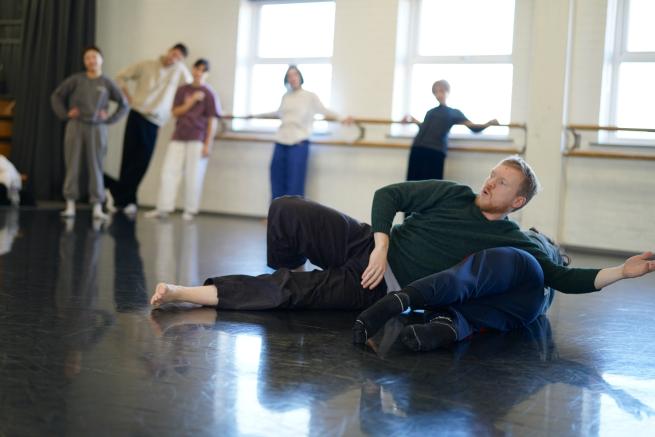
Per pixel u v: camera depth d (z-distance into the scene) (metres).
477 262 1.99
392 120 6.00
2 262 3.15
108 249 3.81
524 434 1.31
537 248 2.15
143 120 6.41
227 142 6.85
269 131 6.66
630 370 1.82
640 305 2.90
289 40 6.73
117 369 1.59
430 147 5.52
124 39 7.26
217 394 1.45
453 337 1.95
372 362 1.76
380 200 2.18
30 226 4.79
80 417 1.28
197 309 2.29
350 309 2.33
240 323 2.12
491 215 2.16
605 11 5.32
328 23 6.57
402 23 6.11
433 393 1.53
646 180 5.19
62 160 7.23
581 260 4.70
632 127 5.32
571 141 5.45
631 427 1.38
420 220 2.22
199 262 3.52
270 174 6.22
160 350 1.78
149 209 7.08
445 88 5.60
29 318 2.08
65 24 7.14
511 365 1.81
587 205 5.39
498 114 5.88
